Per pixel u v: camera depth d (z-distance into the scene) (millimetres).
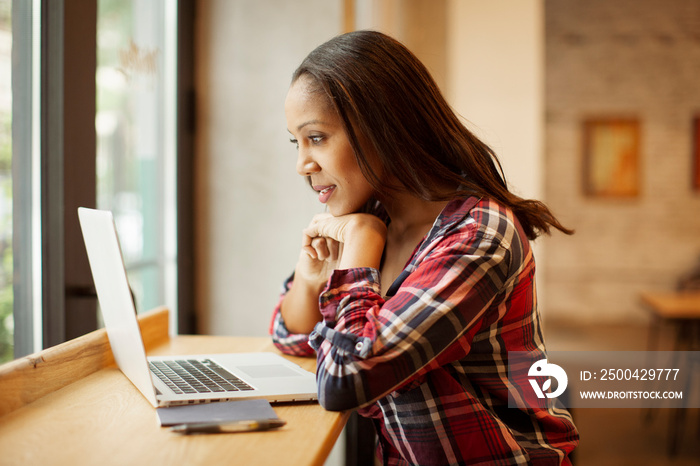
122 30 2043
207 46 2598
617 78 6539
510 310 987
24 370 933
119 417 872
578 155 6598
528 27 5430
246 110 2590
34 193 1571
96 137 1786
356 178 1063
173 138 2453
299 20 2559
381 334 883
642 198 6547
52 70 1594
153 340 1444
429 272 919
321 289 1257
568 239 6602
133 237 2199
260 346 1413
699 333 4238
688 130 6492
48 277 1600
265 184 2590
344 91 1001
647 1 6477
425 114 1028
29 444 772
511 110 5441
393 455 1100
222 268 2627
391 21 3787
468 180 1047
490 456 937
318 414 902
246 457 736
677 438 3223
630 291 6551
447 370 980
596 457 2949
